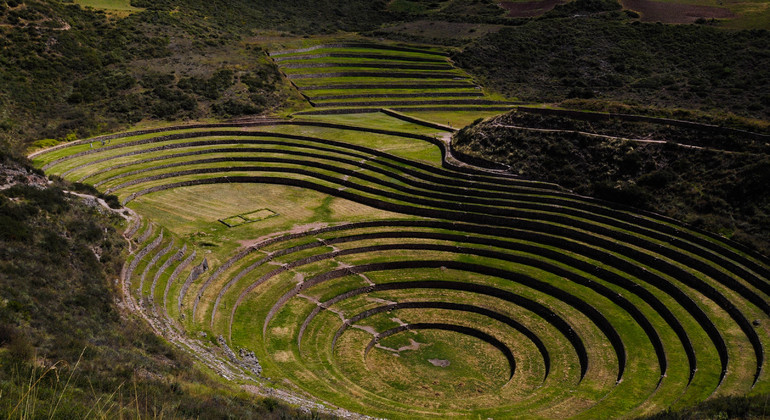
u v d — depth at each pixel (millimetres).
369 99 101500
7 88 76938
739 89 80625
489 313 48688
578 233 53906
